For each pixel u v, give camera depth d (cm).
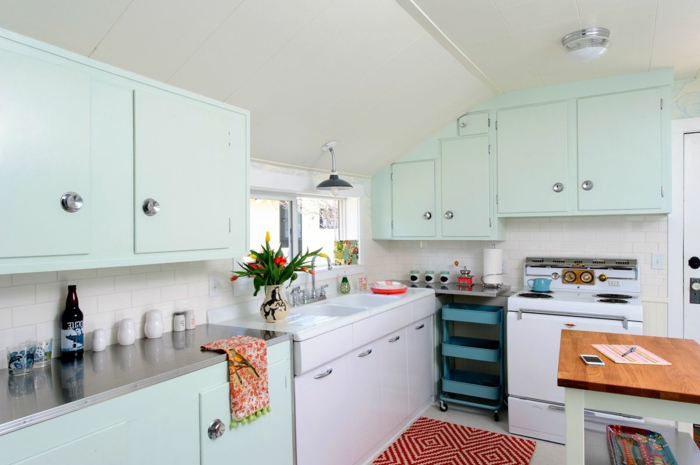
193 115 188
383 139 335
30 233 134
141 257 167
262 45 191
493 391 326
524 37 241
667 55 267
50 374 150
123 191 160
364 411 264
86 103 148
